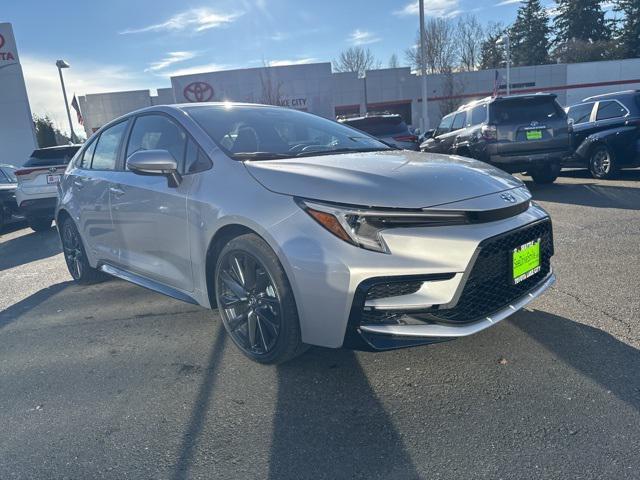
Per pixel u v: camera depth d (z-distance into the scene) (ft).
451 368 9.08
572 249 16.15
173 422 7.97
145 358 10.35
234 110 12.25
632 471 6.27
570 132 27.91
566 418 7.42
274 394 8.61
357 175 8.68
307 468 6.73
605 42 202.80
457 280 7.86
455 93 133.18
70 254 16.47
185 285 10.91
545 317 10.98
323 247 7.97
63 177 16.22
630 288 12.41
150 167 10.18
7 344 11.64
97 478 6.75
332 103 92.12
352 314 7.86
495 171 10.11
